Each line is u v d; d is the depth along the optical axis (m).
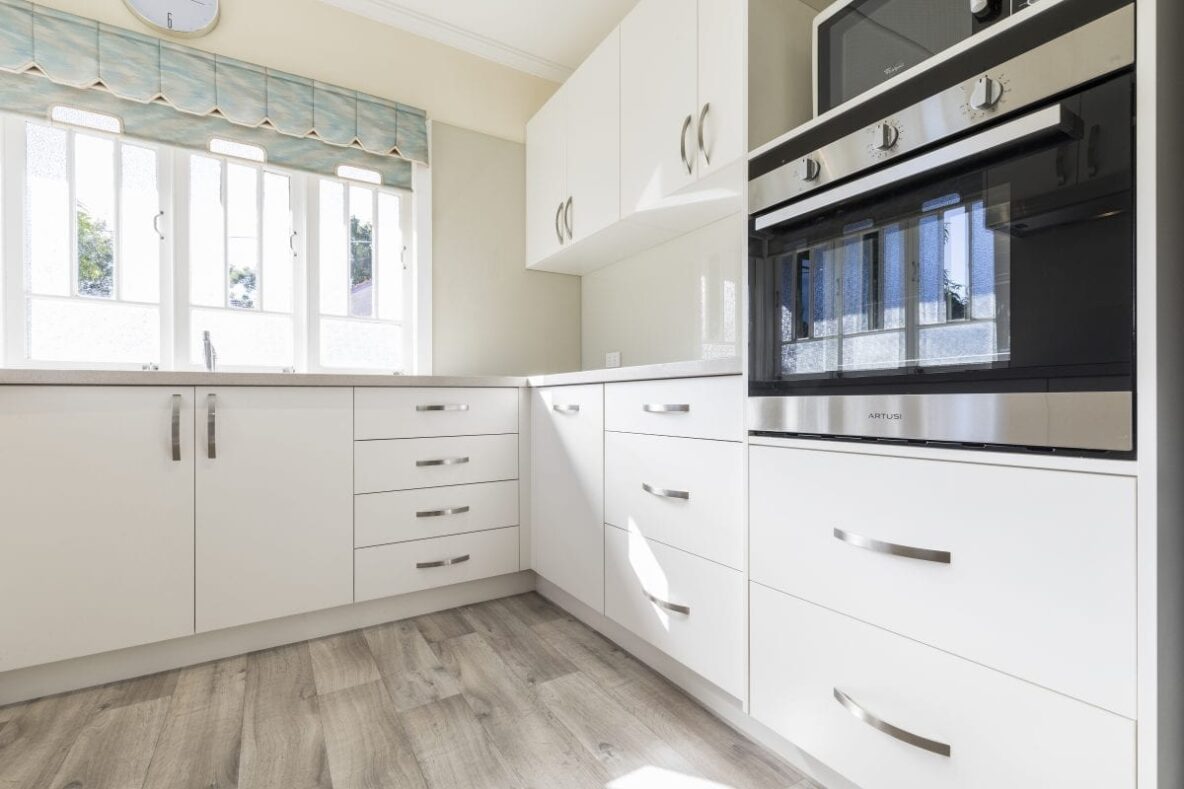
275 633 1.85
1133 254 0.71
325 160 2.37
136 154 2.09
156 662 1.67
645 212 2.01
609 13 2.49
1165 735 0.70
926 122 0.95
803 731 1.15
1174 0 0.72
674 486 1.51
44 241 1.96
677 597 1.50
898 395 0.99
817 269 1.16
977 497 0.87
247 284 2.28
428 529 2.06
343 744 1.33
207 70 2.12
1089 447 0.74
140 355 2.09
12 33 1.84
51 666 1.54
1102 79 0.74
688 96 1.74
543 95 2.92
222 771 1.23
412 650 1.82
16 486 1.46
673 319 2.36
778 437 1.22
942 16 1.12
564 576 2.04
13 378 1.44
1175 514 0.71
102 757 1.28
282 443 1.80
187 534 1.66
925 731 0.93
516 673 1.66
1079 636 0.75
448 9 2.47
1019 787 0.81
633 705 1.49
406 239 2.60
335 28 2.40
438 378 2.07
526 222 2.84
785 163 1.24
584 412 1.92
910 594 0.96
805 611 1.14
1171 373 0.71
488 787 1.18
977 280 0.88
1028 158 0.82
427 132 2.57
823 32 1.38
